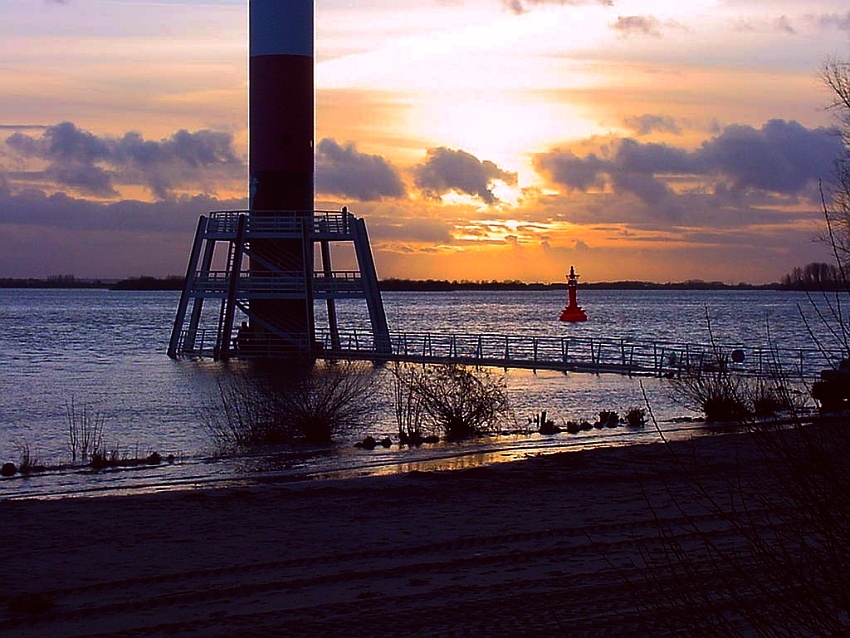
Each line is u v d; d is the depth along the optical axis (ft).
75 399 131.13
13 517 56.70
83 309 642.63
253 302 196.65
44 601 39.63
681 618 28.86
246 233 191.93
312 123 195.00
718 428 93.86
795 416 27.96
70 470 77.51
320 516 56.59
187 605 39.42
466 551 47.62
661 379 140.26
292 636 35.22
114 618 37.88
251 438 91.40
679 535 47.91
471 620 36.40
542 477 68.23
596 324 399.65
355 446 87.97
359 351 184.14
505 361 159.43
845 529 25.07
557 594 39.29
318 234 191.83
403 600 39.22
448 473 70.49
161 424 105.50
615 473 69.05
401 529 52.85
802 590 26.40
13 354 222.28
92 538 51.57
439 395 98.07
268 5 190.70
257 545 49.70
